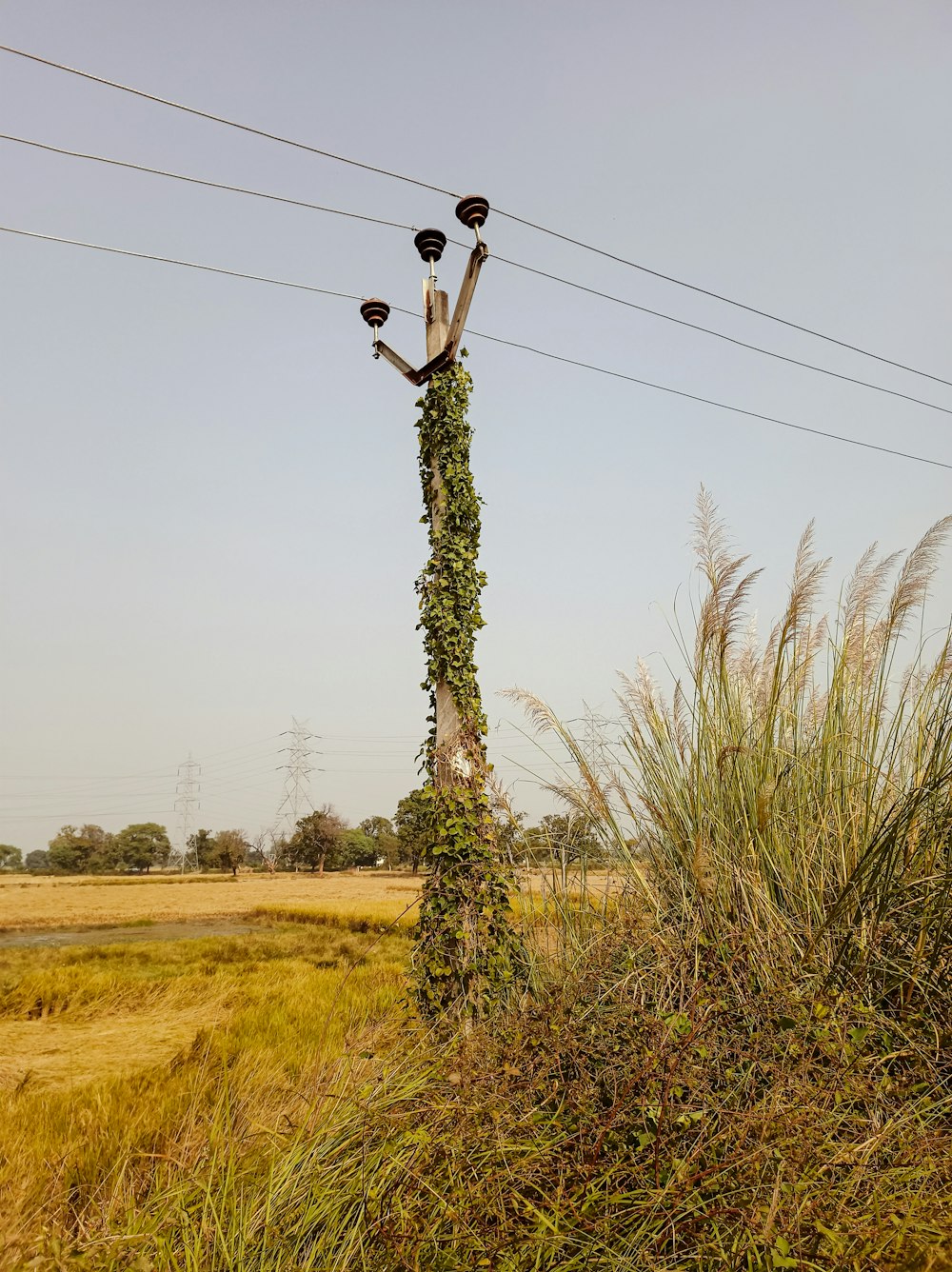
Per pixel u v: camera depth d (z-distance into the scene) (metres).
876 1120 2.56
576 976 3.70
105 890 57.03
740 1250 2.12
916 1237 2.11
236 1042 7.15
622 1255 2.22
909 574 4.45
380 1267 2.24
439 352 6.56
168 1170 3.00
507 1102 2.70
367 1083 3.08
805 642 4.81
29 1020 9.95
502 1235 2.25
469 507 6.35
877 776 3.94
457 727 5.73
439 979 4.98
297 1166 2.72
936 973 3.17
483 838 5.25
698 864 3.73
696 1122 2.54
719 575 4.69
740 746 3.96
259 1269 2.28
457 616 6.04
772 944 3.44
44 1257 2.37
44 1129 4.80
